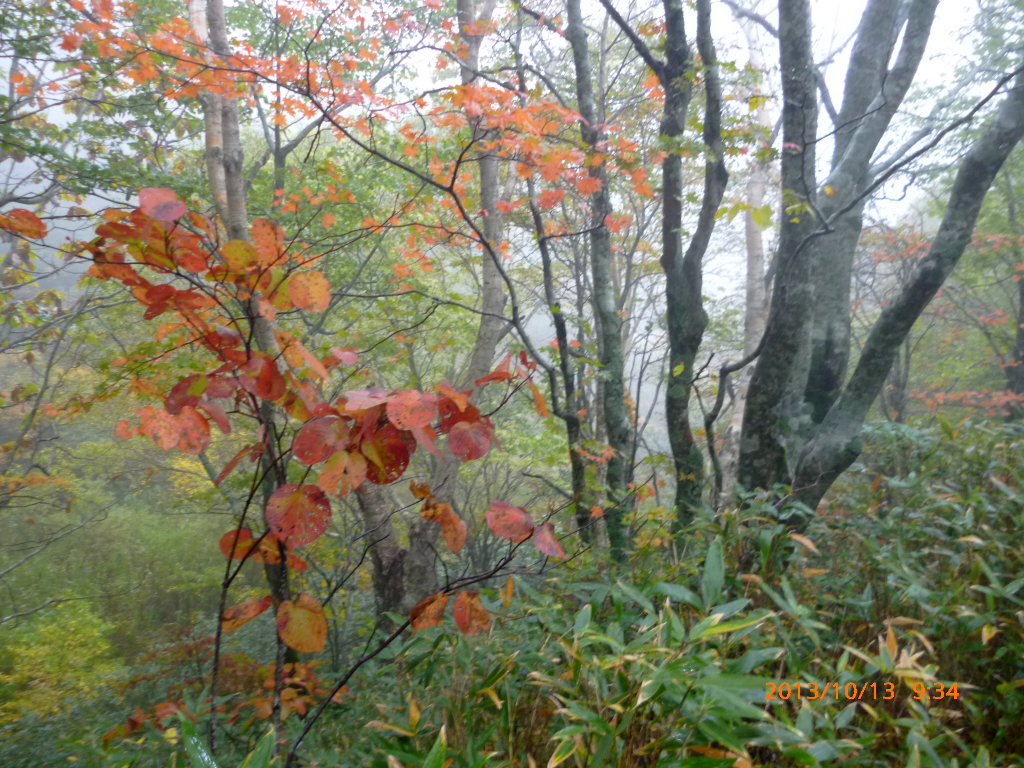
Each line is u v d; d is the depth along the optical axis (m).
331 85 3.43
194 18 4.51
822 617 2.28
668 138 3.85
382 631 5.11
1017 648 1.93
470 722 1.87
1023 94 3.14
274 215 6.69
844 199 3.79
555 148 3.72
